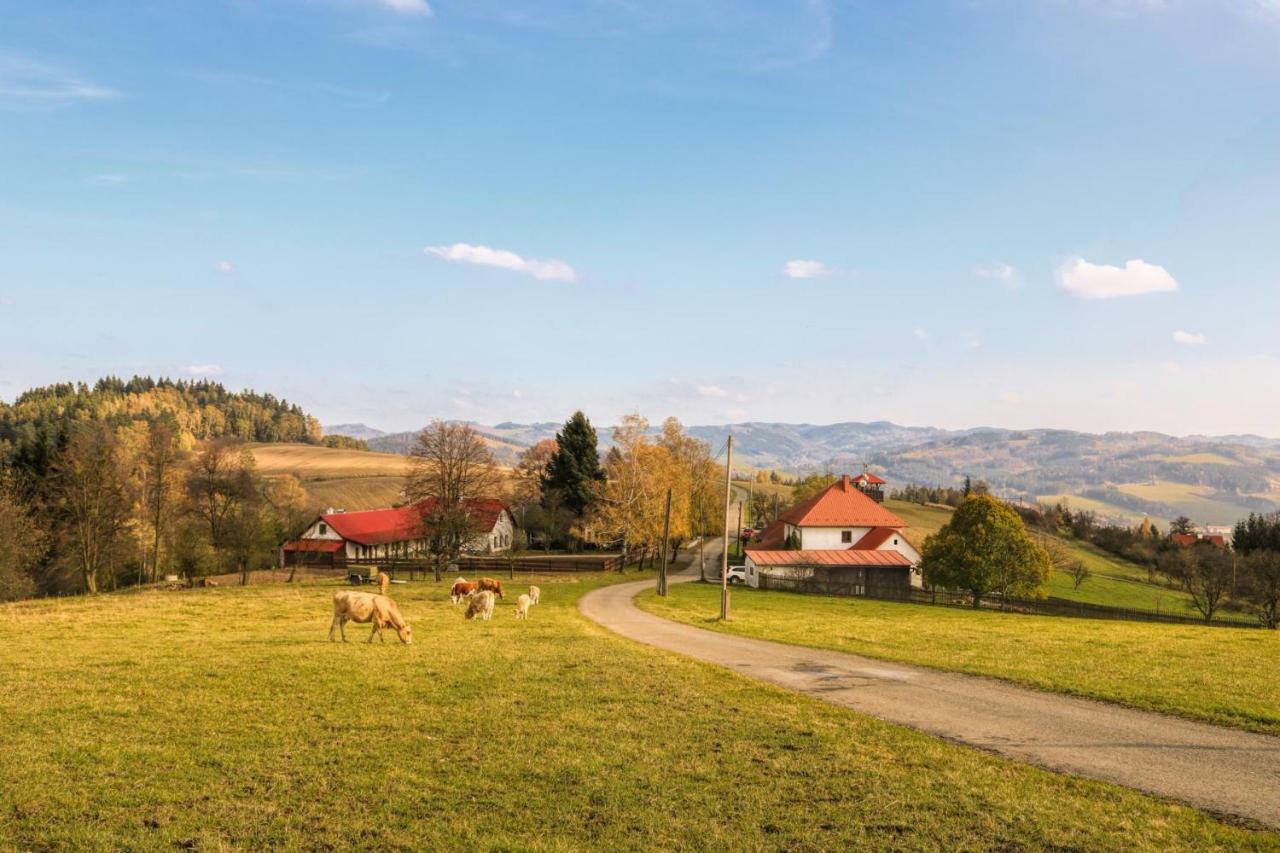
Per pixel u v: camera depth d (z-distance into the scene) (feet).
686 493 322.75
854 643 107.86
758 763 48.32
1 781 42.11
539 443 459.73
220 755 47.42
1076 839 37.35
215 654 82.74
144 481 260.21
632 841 36.76
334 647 88.17
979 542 235.81
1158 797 43.75
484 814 39.68
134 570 277.64
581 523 368.07
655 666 80.74
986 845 36.78
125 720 54.70
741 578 298.35
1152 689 71.72
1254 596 254.27
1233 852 35.91
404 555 368.27
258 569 307.78
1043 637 116.47
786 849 36.22
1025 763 49.73
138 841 35.70
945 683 76.48
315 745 49.98
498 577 259.39
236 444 281.54
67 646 90.17
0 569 206.59
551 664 80.28
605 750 50.11
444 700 62.39
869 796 42.68
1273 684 74.95
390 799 41.32
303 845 35.91
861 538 318.24
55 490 239.91
